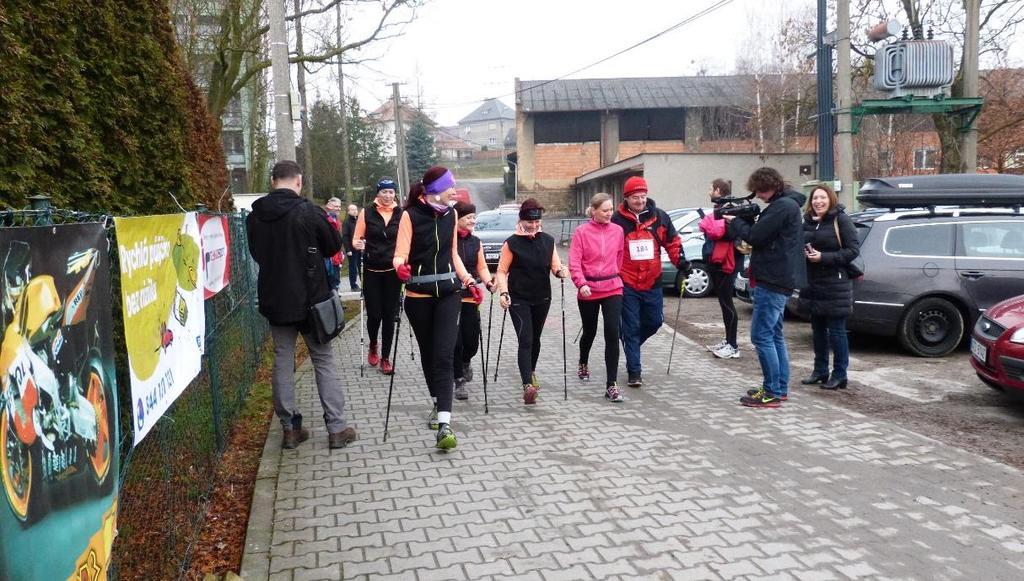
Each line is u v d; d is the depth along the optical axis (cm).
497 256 1859
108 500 254
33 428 194
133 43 623
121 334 355
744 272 1166
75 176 506
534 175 5006
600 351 949
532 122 4969
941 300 877
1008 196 952
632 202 738
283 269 542
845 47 1539
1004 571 374
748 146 4391
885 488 479
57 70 493
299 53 1773
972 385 748
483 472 518
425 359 605
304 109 2712
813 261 700
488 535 420
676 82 5025
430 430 615
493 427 622
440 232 571
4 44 447
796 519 436
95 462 241
